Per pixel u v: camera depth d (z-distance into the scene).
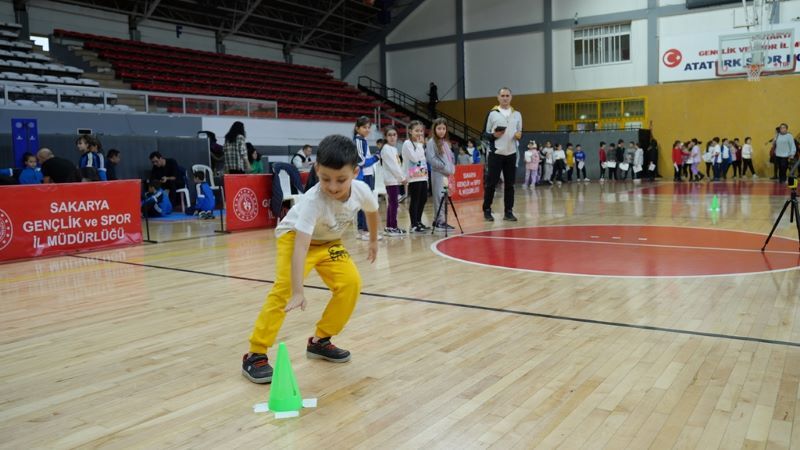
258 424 2.50
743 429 2.33
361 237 7.86
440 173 8.29
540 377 2.94
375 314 4.18
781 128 17.36
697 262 5.73
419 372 3.05
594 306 4.25
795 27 19.23
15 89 11.46
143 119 13.16
